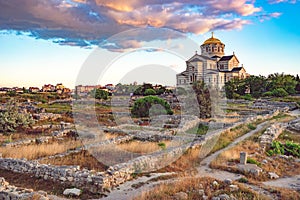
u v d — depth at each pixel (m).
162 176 13.89
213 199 10.75
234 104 57.69
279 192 12.34
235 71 92.88
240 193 11.42
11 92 65.69
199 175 14.72
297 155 20.59
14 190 10.88
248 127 30.12
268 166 16.91
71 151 17.81
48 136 22.67
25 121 27.42
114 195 11.47
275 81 78.00
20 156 16.27
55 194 11.58
